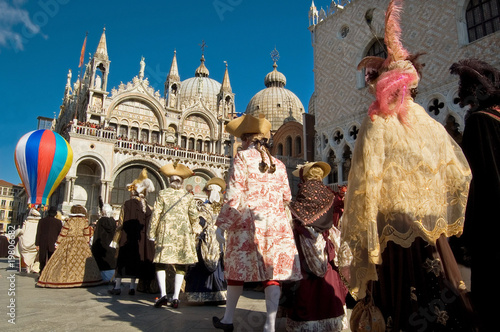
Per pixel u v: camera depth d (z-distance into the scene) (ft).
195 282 22.34
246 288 29.91
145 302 22.35
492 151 8.68
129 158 108.27
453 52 60.70
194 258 21.30
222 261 23.62
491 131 8.89
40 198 55.01
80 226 30.50
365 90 74.54
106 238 33.58
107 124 125.08
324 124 83.46
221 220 13.62
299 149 137.18
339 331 14.75
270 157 15.29
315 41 89.56
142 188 26.73
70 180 97.81
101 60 125.59
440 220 9.66
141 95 132.87
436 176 10.01
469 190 9.18
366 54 77.05
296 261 13.91
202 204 24.58
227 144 152.66
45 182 54.60
